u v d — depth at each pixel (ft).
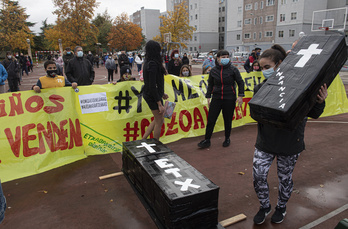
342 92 23.63
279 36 135.64
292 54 7.50
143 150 10.70
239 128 19.95
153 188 8.48
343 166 13.10
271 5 136.26
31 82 54.13
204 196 7.54
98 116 15.15
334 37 7.02
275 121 6.69
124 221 9.12
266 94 6.98
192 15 203.51
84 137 14.79
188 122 18.16
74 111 14.44
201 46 202.90
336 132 18.37
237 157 14.47
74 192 11.07
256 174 8.35
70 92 14.42
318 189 10.98
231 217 9.18
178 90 18.15
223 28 204.03
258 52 31.68
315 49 7.08
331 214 9.27
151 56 12.43
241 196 10.59
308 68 6.70
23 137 12.88
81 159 14.43
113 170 13.08
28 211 9.80
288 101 6.28
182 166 9.05
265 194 8.50
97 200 10.43
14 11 129.08
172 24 144.05
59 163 13.58
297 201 10.13
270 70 8.10
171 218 7.25
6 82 52.16
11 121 12.77
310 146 15.85
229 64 14.88
